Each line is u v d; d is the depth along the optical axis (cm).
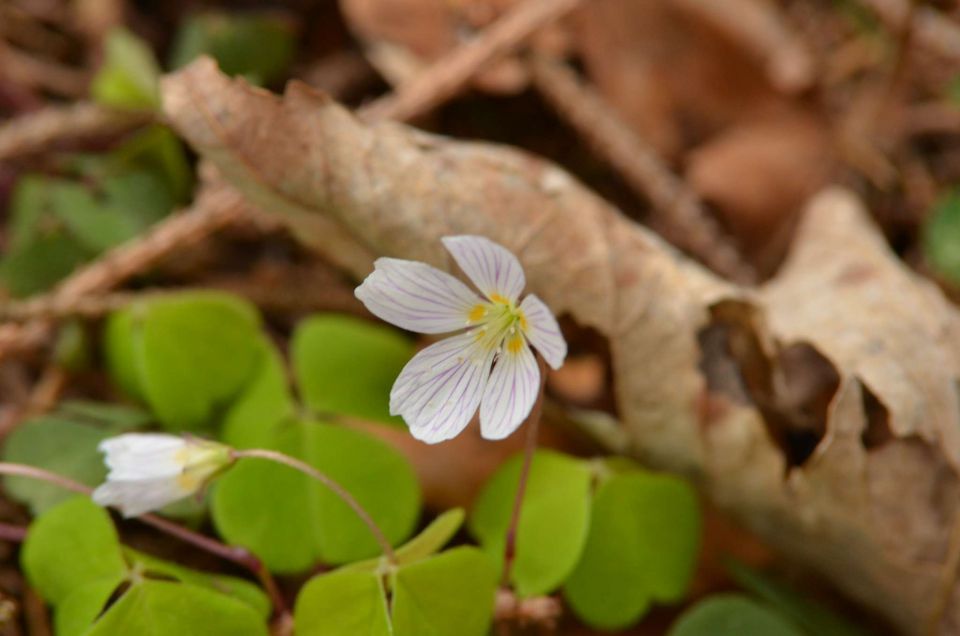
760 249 36
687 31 36
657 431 32
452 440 32
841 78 37
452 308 29
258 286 34
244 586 30
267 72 36
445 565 30
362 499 31
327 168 31
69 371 33
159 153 34
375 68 36
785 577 32
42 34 36
